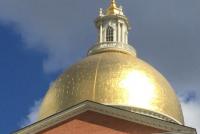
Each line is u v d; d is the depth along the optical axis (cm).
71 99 5275
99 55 5719
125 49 5966
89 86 5303
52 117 4956
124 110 4912
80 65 5575
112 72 5400
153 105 5322
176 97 5656
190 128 4728
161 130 4828
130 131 4847
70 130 4897
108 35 6341
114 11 6506
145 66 5628
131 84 5347
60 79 5562
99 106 4947
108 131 4859
